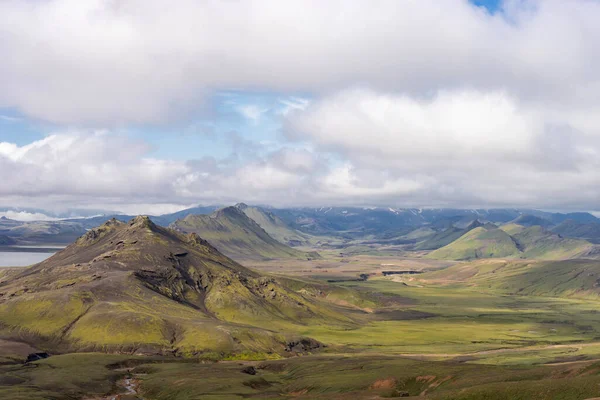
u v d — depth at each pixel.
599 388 145.12
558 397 147.50
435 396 169.38
